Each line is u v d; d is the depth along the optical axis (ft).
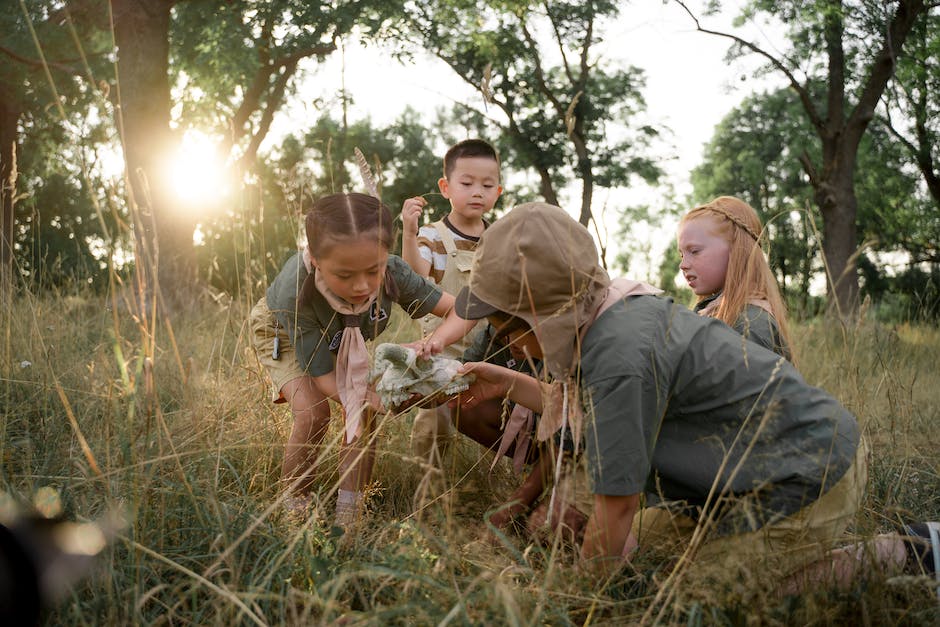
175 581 6.27
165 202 33.88
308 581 6.42
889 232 72.49
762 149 99.55
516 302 6.78
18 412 10.03
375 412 9.30
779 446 6.92
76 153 7.26
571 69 70.64
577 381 7.04
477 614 5.68
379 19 38.91
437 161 102.89
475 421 9.96
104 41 35.55
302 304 9.03
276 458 9.64
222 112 49.80
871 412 11.85
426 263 11.16
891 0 46.29
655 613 6.21
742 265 9.29
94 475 7.39
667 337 6.90
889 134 64.49
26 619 5.22
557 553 7.04
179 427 8.66
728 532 6.92
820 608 5.92
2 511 5.53
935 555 6.65
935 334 19.34
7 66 34.09
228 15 39.22
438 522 7.36
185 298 26.61
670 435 7.20
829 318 17.85
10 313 12.57
